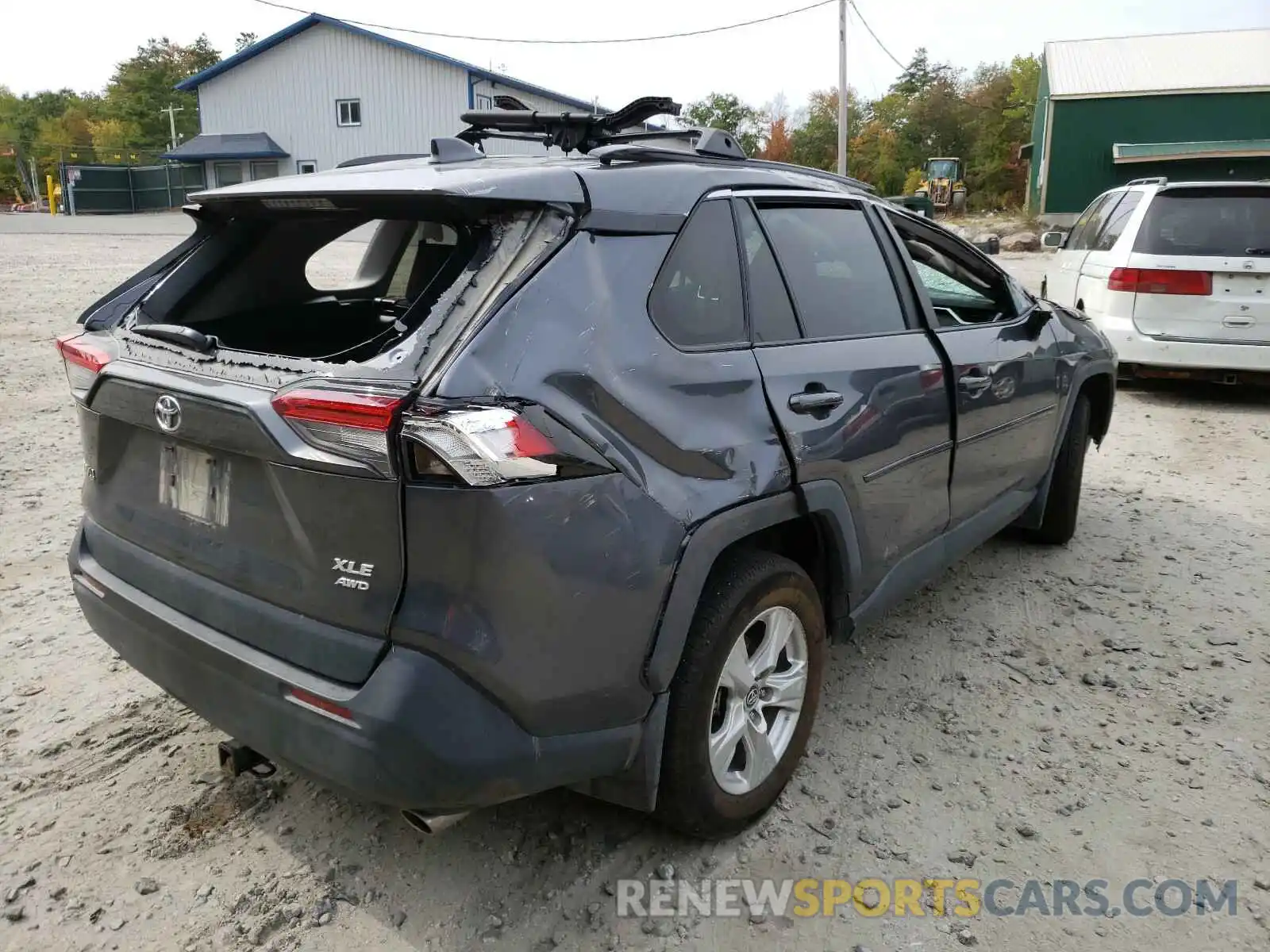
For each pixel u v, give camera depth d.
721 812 2.69
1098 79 30.42
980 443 3.86
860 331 3.24
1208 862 2.74
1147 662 3.89
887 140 56.53
